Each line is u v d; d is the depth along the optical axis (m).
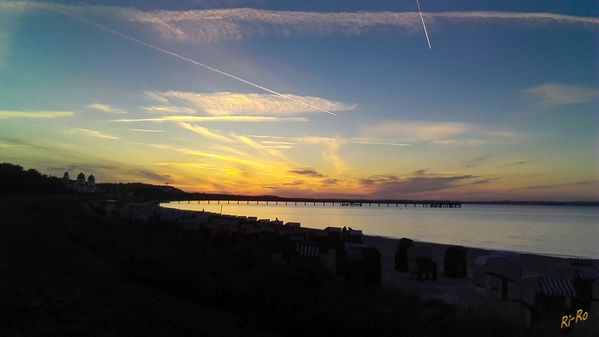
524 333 7.92
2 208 36.84
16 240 15.05
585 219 98.75
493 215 129.75
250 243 17.34
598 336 7.78
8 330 6.21
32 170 112.19
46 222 24.58
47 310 7.39
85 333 6.50
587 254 29.36
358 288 9.98
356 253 11.67
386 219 90.00
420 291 12.49
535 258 22.36
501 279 11.20
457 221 83.00
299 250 13.80
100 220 29.17
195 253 14.56
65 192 119.50
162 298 9.46
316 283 9.74
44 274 10.21
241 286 9.48
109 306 8.13
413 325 7.55
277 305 8.23
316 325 7.28
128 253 14.48
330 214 122.56
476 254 23.16
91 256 14.42
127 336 6.57
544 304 8.55
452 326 7.80
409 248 16.78
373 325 7.21
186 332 7.04
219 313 8.62
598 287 13.51
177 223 26.91
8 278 9.32
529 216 124.06
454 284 13.91
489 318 8.15
